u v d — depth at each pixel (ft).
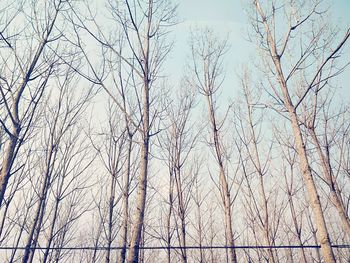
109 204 28.76
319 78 21.86
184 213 31.24
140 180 17.13
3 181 15.29
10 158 15.87
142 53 20.33
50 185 26.14
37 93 19.11
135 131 23.98
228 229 28.02
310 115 24.39
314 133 23.84
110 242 27.37
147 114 18.78
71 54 23.43
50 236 25.95
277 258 31.32
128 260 15.02
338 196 23.57
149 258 40.78
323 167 23.32
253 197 32.07
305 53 18.85
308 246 15.46
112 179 29.86
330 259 13.70
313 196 15.24
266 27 20.54
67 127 28.35
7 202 22.56
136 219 16.10
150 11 21.86
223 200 29.76
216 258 37.73
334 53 17.21
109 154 30.63
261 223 30.42
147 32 21.24
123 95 19.97
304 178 15.89
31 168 27.32
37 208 24.39
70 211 32.22
